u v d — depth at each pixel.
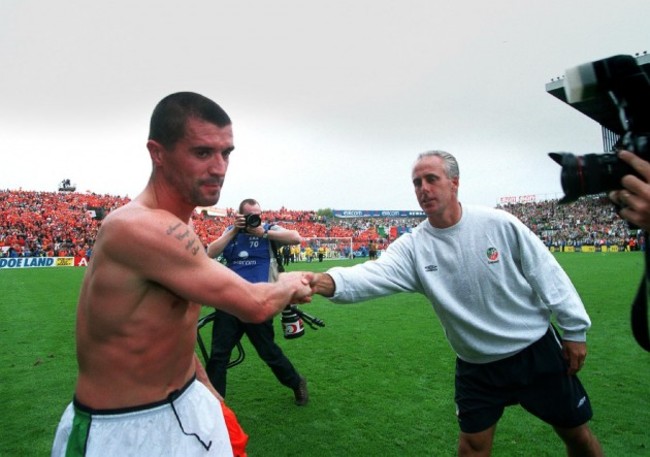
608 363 5.32
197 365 2.13
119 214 1.57
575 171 1.14
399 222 69.56
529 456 3.17
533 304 2.46
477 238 2.39
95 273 1.56
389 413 3.99
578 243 42.78
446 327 2.53
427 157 2.45
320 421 3.84
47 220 37.09
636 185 1.06
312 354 6.11
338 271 2.47
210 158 1.66
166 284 1.54
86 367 1.63
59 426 1.71
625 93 1.16
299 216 61.69
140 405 1.60
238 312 1.67
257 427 3.73
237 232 4.42
